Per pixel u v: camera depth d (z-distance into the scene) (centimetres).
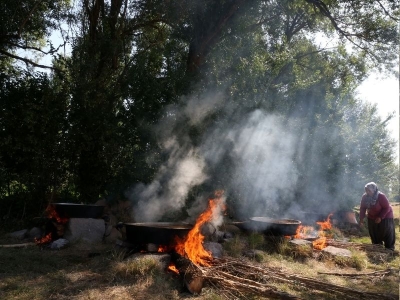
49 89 988
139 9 1161
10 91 971
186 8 1112
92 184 1024
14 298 470
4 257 643
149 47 1220
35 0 1099
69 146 994
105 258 639
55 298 474
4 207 972
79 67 1028
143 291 500
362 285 578
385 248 816
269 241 800
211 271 544
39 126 959
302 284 534
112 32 1148
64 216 809
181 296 501
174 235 637
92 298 471
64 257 673
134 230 654
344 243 844
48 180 986
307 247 749
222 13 1140
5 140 920
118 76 1137
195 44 1141
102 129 987
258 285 506
